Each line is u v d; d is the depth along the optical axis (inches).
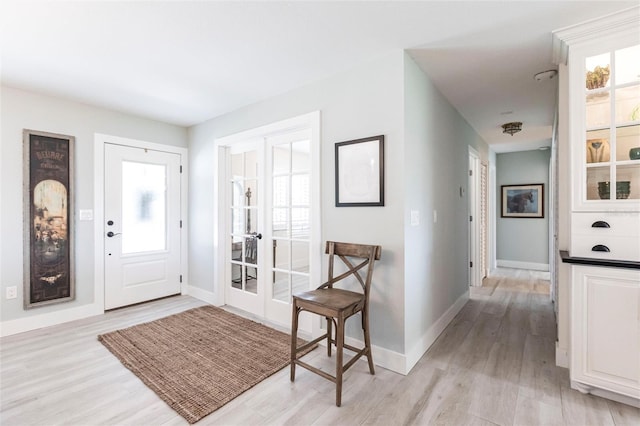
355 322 96.0
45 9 67.8
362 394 75.3
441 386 78.5
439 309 113.3
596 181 75.5
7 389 77.6
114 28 75.8
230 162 146.9
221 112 141.3
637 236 69.2
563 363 87.4
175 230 161.0
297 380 81.7
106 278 136.6
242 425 64.8
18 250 114.3
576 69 74.9
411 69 91.0
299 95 111.3
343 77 98.7
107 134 137.0
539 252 225.0
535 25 74.5
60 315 123.3
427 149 102.9
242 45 84.0
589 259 71.6
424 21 73.2
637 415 66.7
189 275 165.3
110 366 89.0
